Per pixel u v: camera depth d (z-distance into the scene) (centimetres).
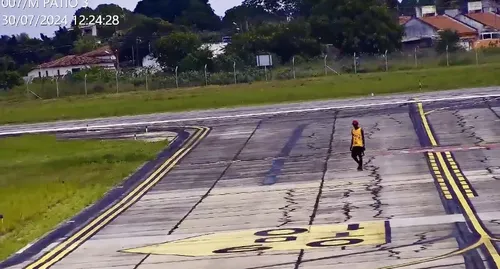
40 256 2055
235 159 3591
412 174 2803
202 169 3391
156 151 4072
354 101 5669
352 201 2431
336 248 1833
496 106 4516
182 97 6894
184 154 3869
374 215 2194
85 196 2977
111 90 8194
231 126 4778
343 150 3550
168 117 5734
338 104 5522
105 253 2014
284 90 6731
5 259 2061
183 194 2845
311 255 1783
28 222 2631
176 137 4550
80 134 5169
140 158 3872
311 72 8181
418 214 2152
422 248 1759
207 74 8425
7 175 3800
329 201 2467
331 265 1672
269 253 1841
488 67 7131
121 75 8944
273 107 5778
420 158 3133
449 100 5050
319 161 3312
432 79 6569
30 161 4194
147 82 8188
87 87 8256
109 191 3055
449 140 3556
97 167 3712
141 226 2347
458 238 1828
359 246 1833
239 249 1914
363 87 6512
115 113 6397
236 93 6838
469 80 6325
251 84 7569
